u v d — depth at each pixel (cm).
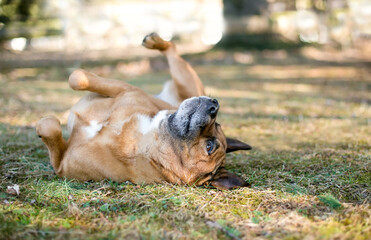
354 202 321
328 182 360
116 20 2380
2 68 1173
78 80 375
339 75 1217
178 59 495
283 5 2122
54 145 357
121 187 339
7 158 408
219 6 2523
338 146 483
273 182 365
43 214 281
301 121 627
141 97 387
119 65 1330
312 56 1681
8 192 315
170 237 254
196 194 323
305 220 278
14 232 252
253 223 277
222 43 1766
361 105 755
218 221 276
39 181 349
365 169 393
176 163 335
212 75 1205
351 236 254
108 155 350
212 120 329
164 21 2548
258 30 1808
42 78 1034
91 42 2147
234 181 339
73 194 322
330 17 2061
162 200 307
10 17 1831
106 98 390
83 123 369
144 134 348
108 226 266
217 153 348
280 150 473
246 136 543
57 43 2044
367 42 2003
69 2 2078
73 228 263
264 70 1334
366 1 2058
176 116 333
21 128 531
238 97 847
